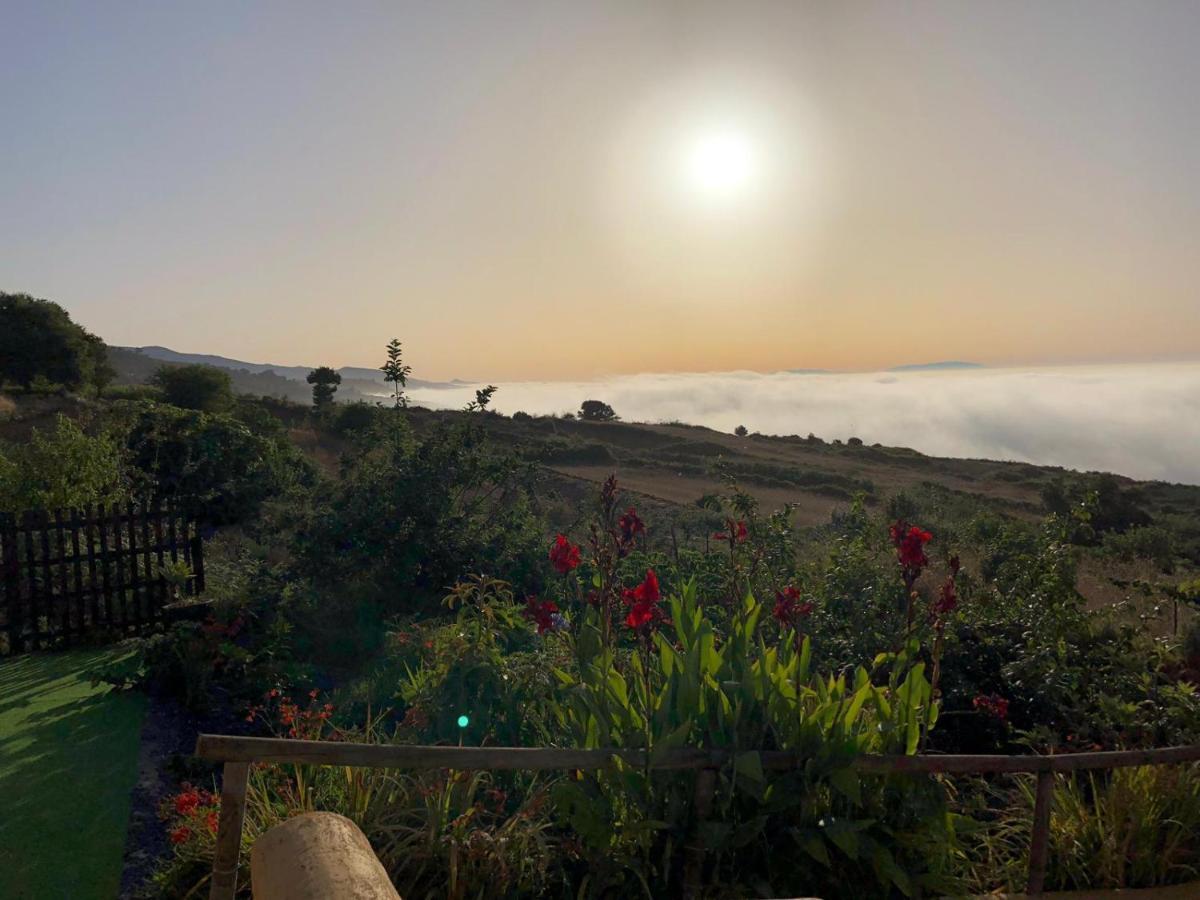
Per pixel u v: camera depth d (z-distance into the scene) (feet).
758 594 21.86
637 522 12.94
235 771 8.65
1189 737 15.84
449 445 29.50
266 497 44.86
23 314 139.74
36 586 24.38
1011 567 24.16
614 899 11.03
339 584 25.80
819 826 11.20
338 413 104.42
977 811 14.74
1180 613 23.39
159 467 45.65
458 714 15.14
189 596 25.26
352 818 11.45
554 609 14.11
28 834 12.84
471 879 10.81
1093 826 13.24
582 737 12.25
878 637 20.45
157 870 11.93
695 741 11.43
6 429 81.56
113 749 16.08
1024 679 18.26
